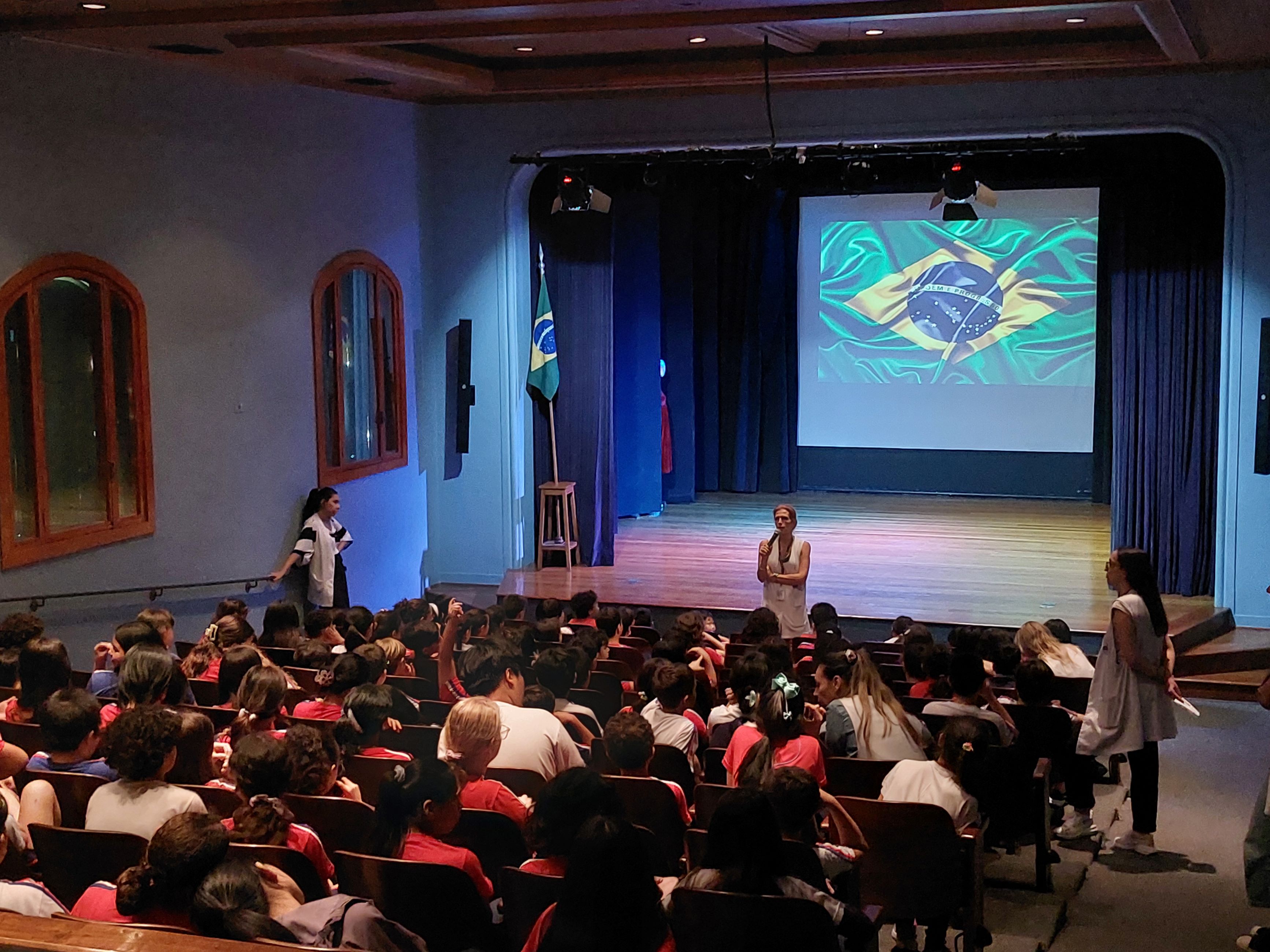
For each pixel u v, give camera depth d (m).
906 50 9.84
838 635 6.98
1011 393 15.76
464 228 11.61
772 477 16.77
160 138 8.34
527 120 11.32
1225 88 9.97
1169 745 8.12
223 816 3.74
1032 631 6.88
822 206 16.09
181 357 8.59
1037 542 13.39
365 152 10.59
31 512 7.42
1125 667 5.78
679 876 4.34
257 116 9.23
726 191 15.09
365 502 10.75
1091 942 4.92
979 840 4.37
